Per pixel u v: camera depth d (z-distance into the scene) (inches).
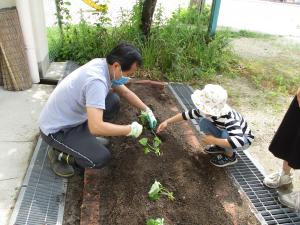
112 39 203.9
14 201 105.2
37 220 99.0
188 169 118.5
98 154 109.0
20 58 162.9
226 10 369.1
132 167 115.6
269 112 173.5
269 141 150.2
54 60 205.0
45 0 240.5
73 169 118.0
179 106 163.9
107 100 123.2
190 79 198.4
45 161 121.3
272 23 339.0
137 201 102.7
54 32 214.1
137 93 164.4
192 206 104.0
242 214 105.1
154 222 91.0
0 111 148.4
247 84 201.2
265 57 243.3
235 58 233.1
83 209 99.5
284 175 116.0
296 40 288.4
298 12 397.4
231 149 120.3
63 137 108.2
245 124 119.6
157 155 121.9
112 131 98.2
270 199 114.0
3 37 154.8
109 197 104.5
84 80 97.0
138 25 210.5
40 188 110.3
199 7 256.4
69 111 104.5
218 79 203.2
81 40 210.1
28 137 133.4
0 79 168.7
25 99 160.2
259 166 129.7
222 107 108.3
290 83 203.9
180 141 132.1
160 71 200.1
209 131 122.1
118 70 94.8
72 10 267.6
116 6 283.3
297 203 109.8
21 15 159.2
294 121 103.3
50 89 172.2
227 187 115.1
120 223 95.6
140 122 137.7
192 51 213.9
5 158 121.5
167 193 106.3
